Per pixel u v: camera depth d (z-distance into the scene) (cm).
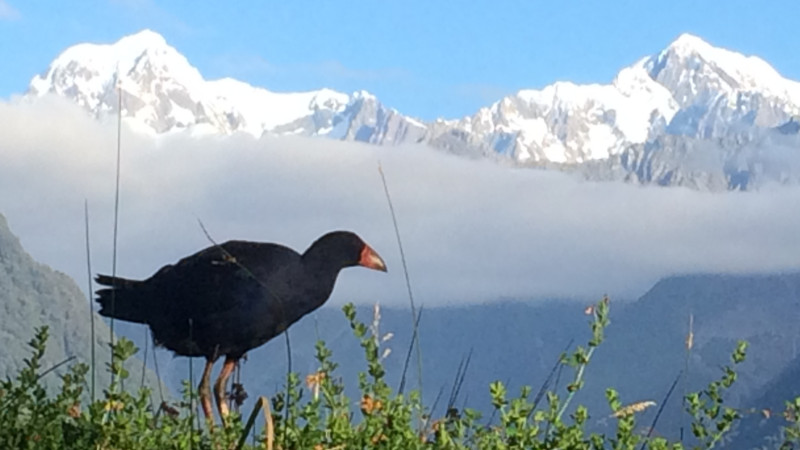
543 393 641
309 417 639
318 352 672
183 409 672
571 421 635
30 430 593
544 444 612
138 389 652
